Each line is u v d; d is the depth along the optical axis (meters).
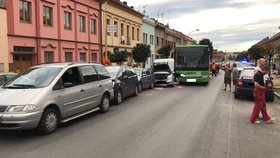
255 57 58.41
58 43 26.19
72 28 28.56
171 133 9.12
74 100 10.43
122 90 15.88
